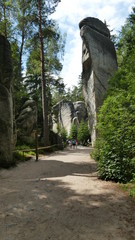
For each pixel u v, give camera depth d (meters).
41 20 17.09
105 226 3.04
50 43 22.19
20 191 4.91
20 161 10.45
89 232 2.86
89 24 15.02
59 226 3.06
